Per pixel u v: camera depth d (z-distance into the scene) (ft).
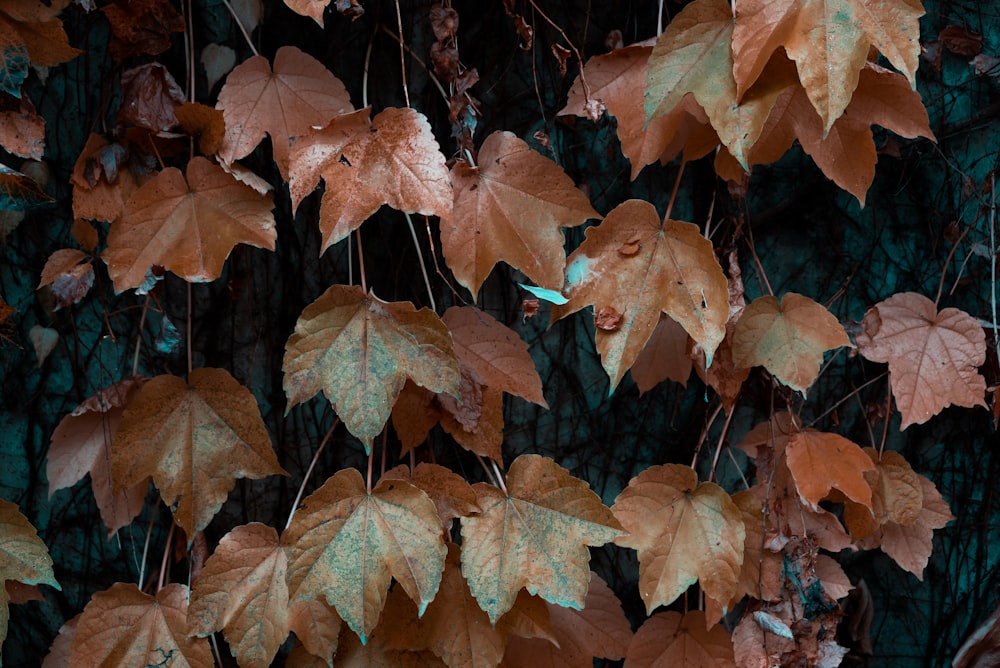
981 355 4.15
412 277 4.27
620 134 4.01
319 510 3.88
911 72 3.77
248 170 3.95
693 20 3.87
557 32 4.26
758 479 4.28
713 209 4.28
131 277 3.91
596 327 3.95
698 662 4.17
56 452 4.06
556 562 3.93
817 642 4.14
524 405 4.38
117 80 4.18
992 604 4.46
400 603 4.00
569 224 3.93
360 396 3.86
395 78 4.23
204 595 3.91
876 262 4.40
